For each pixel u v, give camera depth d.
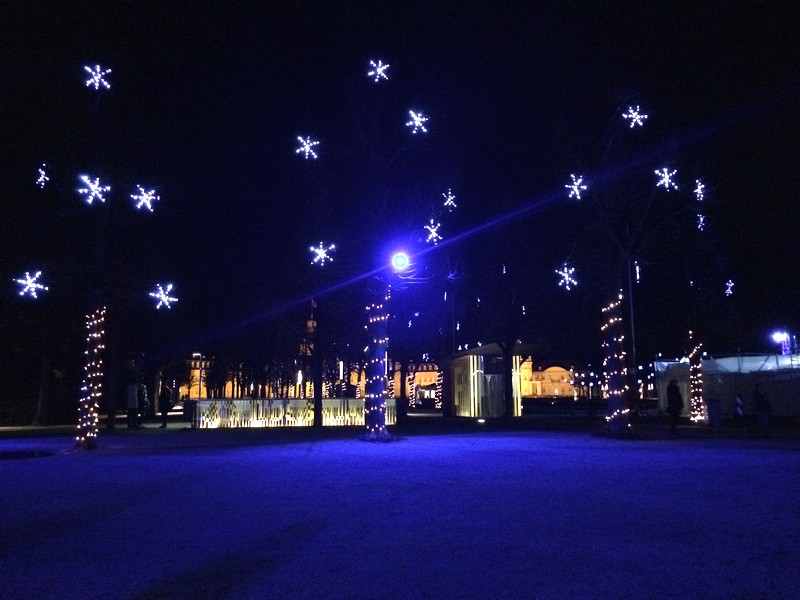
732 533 9.16
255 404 32.41
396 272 23.89
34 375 41.06
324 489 12.82
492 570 7.56
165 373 49.91
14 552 8.52
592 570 7.54
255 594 6.84
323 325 31.17
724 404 34.84
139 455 19.27
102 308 23.02
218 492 12.59
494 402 38.88
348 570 7.61
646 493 12.24
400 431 28.41
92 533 9.46
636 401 33.31
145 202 19.66
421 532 9.33
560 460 17.30
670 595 6.72
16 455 20.58
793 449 20.19
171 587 7.09
